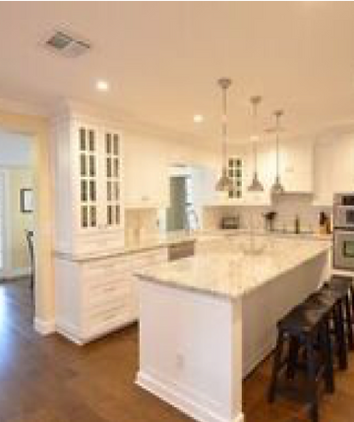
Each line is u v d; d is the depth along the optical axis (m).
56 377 2.74
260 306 3.00
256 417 2.21
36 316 3.78
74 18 1.80
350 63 2.41
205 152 5.41
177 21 1.84
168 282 2.30
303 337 2.27
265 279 2.30
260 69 2.51
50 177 3.65
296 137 5.07
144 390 2.55
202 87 2.89
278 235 5.11
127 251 3.71
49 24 1.86
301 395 2.47
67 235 3.46
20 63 2.37
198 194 5.85
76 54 2.23
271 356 3.14
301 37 2.03
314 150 5.06
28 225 6.54
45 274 3.65
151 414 2.26
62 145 3.44
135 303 3.82
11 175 6.29
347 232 4.30
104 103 3.35
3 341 3.45
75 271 3.34
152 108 3.55
